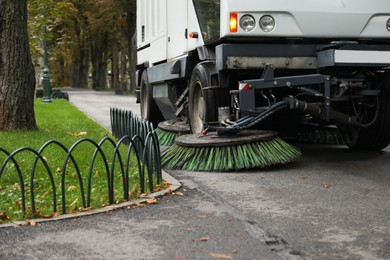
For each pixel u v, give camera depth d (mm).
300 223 5289
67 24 43688
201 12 9422
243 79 9070
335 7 8516
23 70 11844
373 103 9156
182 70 10586
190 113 10039
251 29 8242
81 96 44531
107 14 49594
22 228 5191
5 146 9648
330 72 8594
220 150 8039
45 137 11109
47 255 4430
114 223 5336
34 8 19938
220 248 4551
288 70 8836
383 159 9016
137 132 8445
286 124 10758
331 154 9602
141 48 14695
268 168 8242
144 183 6926
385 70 8938
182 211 5773
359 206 5949
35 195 6590
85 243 4727
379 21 8719
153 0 13250
